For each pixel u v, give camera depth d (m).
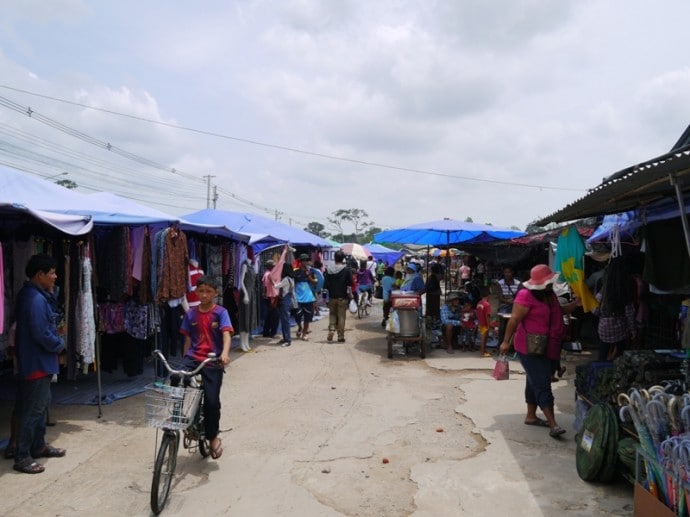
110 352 8.12
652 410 3.60
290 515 4.05
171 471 4.25
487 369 9.25
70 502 4.23
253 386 8.05
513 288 10.64
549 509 4.13
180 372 4.34
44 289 4.92
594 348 11.40
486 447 5.48
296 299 11.98
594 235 9.25
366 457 5.21
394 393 7.64
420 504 4.23
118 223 6.65
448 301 11.48
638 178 3.98
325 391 7.76
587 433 4.66
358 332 13.91
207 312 4.88
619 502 4.24
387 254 35.06
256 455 5.25
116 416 6.41
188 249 9.30
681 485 3.23
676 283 5.96
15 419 5.02
